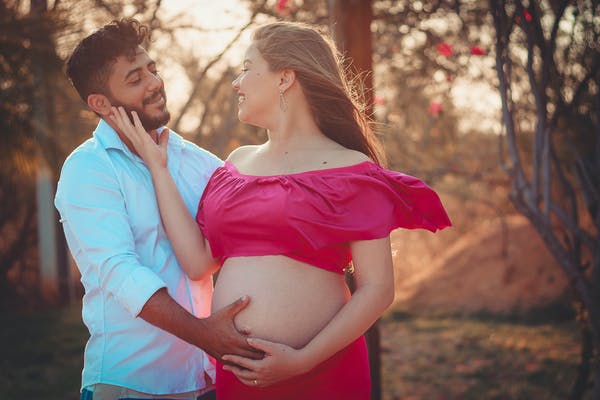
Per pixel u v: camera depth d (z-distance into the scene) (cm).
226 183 213
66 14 523
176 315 201
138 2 471
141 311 205
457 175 801
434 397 593
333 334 192
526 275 1016
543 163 361
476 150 843
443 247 1379
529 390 584
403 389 621
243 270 202
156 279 206
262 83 209
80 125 622
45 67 549
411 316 991
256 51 212
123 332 222
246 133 607
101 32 228
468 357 725
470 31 496
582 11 373
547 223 359
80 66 228
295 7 482
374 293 193
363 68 365
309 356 190
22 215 1164
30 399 589
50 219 1091
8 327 901
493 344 778
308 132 212
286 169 205
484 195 1098
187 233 224
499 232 1151
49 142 610
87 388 226
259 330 197
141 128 227
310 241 192
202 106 598
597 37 371
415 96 645
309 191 196
